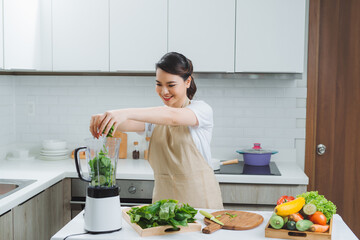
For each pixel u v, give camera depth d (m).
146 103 3.49
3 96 3.41
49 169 3.02
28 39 2.99
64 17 3.09
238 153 3.45
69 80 3.53
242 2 3.00
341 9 3.38
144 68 3.08
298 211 1.70
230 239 1.62
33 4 3.03
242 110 3.44
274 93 3.41
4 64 2.78
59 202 2.89
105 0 3.06
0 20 2.71
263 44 3.01
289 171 3.05
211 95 3.45
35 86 3.56
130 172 2.94
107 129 1.73
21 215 2.33
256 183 2.89
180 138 2.24
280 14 2.99
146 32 3.06
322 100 3.45
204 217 1.87
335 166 3.47
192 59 3.05
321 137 3.47
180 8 3.03
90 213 1.69
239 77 3.12
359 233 3.48
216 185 2.34
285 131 3.43
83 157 3.44
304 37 3.20
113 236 1.66
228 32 3.02
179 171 2.26
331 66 3.42
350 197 3.47
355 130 3.43
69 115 3.55
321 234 1.61
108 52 3.08
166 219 1.66
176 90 2.12
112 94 3.51
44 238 2.65
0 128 3.38
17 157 3.41
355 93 3.41
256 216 1.87
